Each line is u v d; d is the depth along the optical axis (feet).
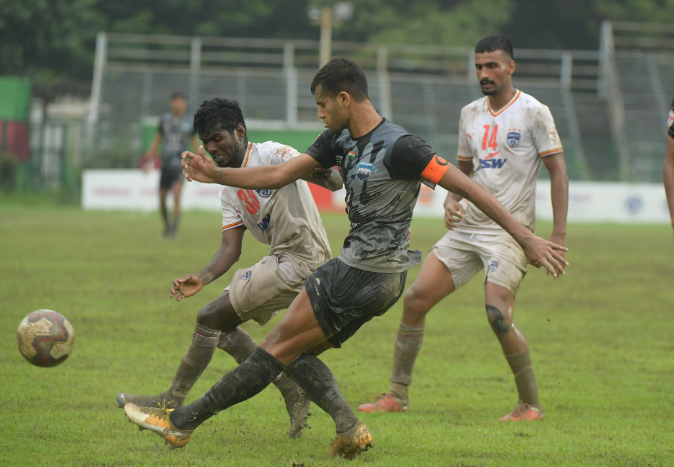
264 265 44.93
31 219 221.46
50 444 42.09
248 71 444.55
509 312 51.85
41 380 54.85
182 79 410.93
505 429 48.14
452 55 486.79
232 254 46.03
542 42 538.88
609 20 537.24
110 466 39.17
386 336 77.92
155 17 515.09
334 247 150.10
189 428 41.52
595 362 68.23
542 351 72.59
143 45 494.59
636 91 430.20
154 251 136.67
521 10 534.37
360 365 65.36
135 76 407.03
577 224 293.23
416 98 423.23
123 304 85.56
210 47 512.22
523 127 53.36
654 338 79.10
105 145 358.02
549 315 91.56
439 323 85.20
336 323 40.98
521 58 534.37
